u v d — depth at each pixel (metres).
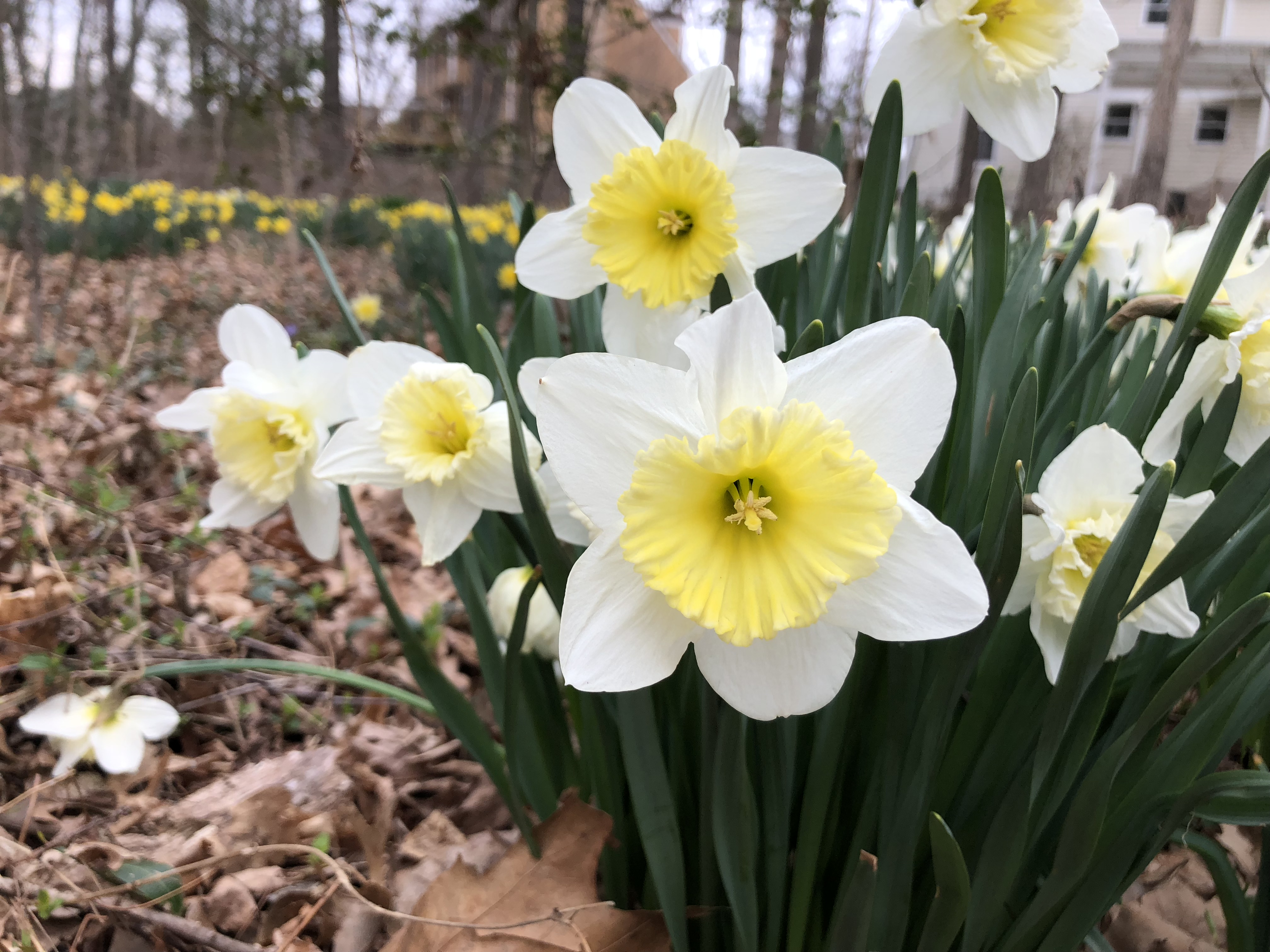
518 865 0.29
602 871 0.32
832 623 0.21
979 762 0.27
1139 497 0.22
